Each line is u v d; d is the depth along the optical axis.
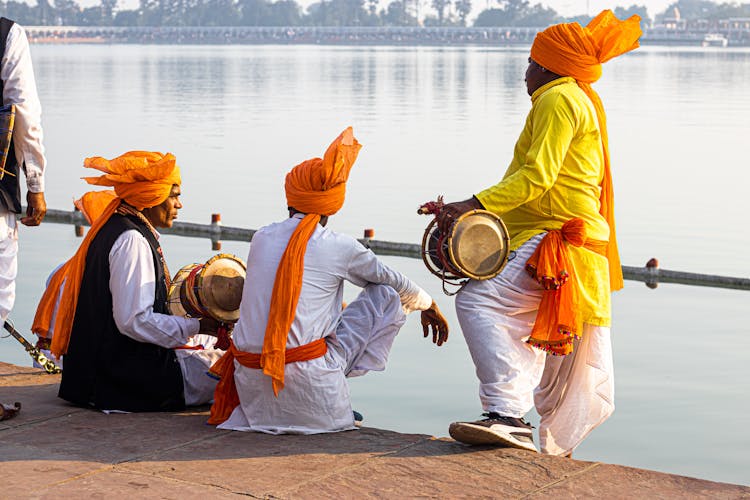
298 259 5.93
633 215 21.23
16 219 6.54
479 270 5.88
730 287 15.41
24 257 16.98
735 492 5.03
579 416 6.19
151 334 6.39
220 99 59.34
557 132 5.84
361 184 25.41
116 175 6.47
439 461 5.46
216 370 6.23
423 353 11.71
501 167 28.88
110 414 6.39
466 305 5.95
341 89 71.00
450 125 42.69
